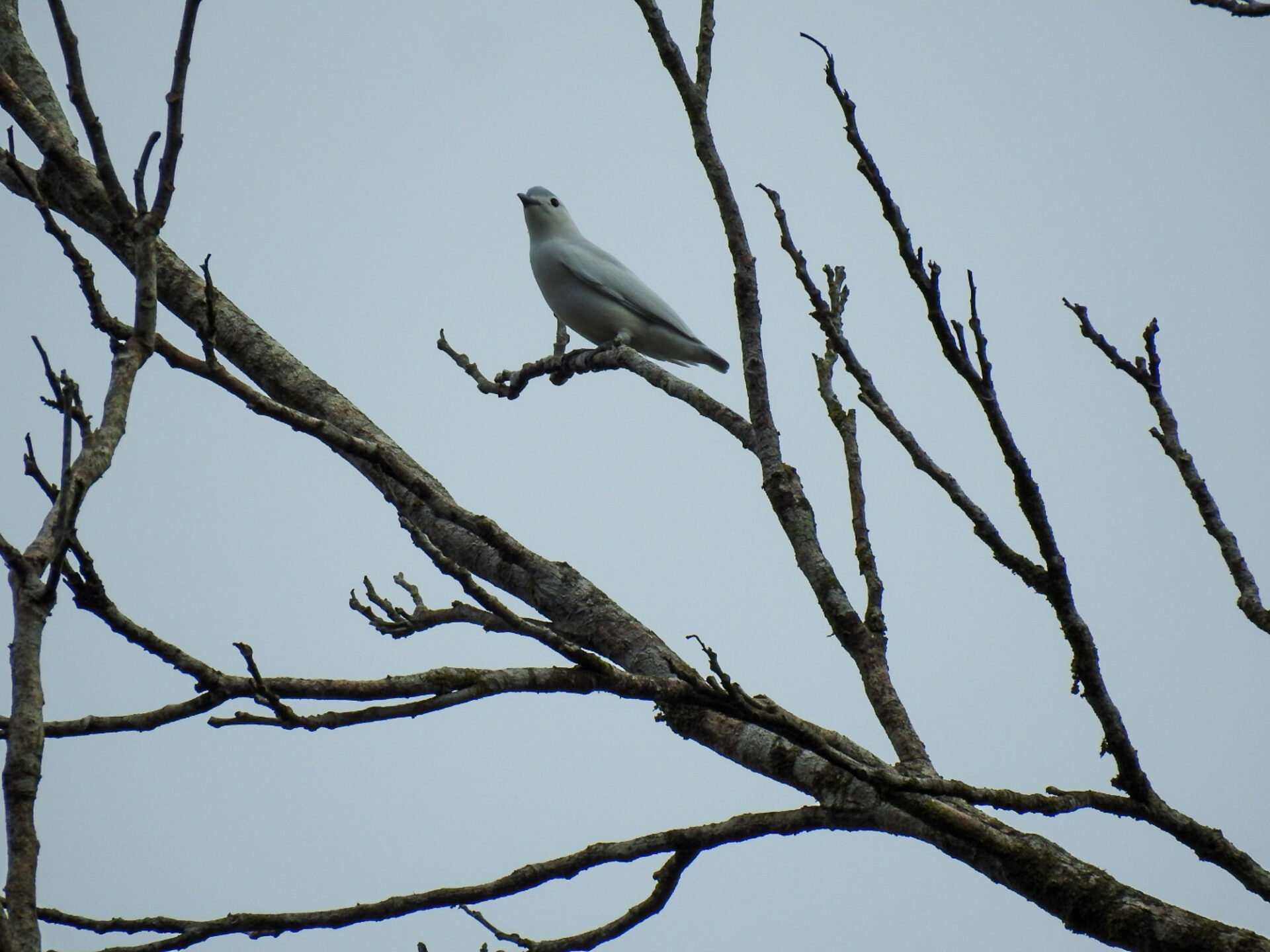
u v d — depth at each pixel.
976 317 7.41
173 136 7.08
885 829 9.18
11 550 6.42
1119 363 9.07
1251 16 8.00
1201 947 7.97
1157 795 7.82
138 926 8.27
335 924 8.52
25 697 6.20
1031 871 8.56
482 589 7.75
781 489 10.47
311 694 7.22
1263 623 8.26
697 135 11.12
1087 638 7.74
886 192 7.34
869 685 9.46
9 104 10.48
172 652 7.05
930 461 8.20
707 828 9.24
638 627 11.12
